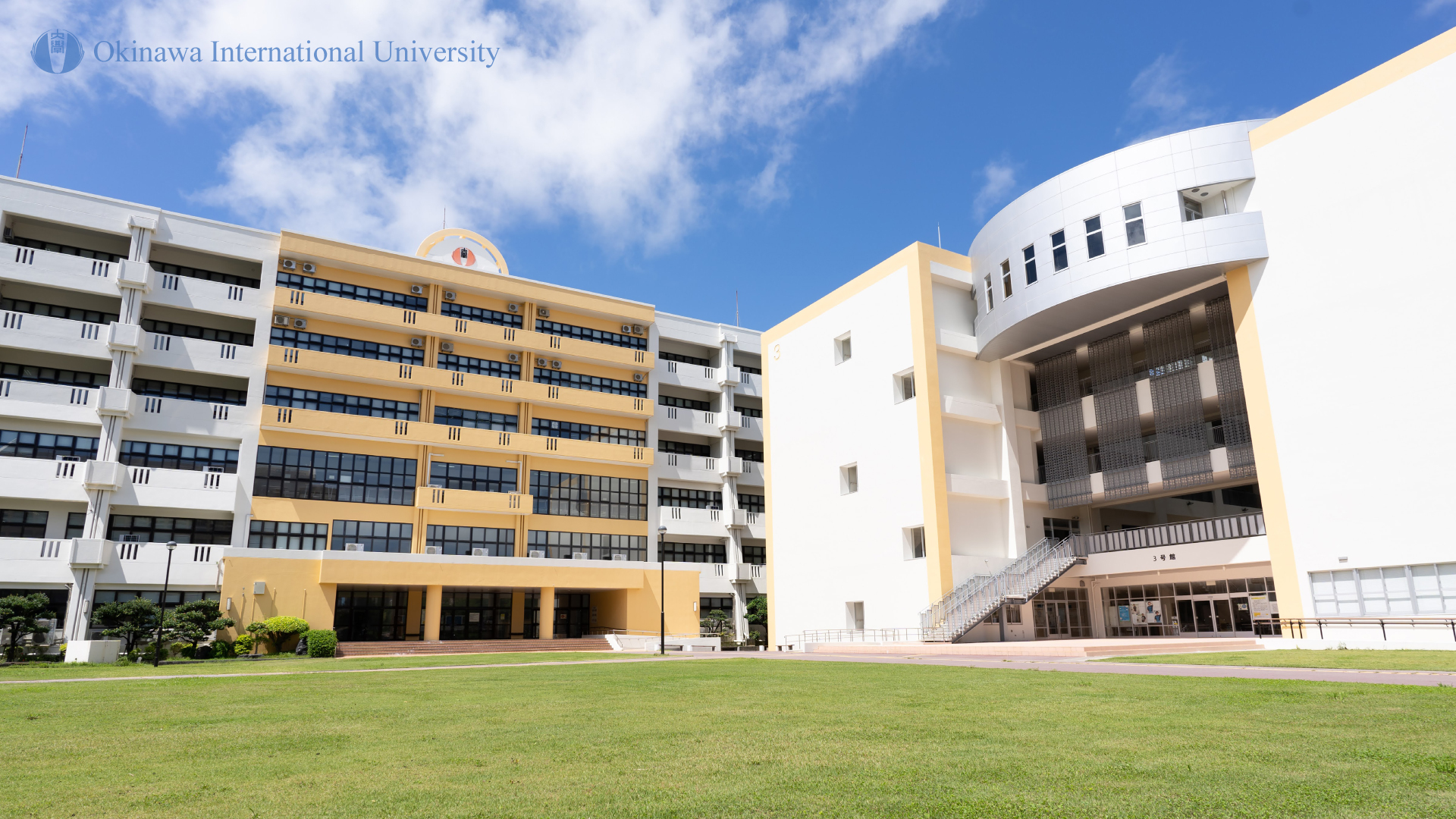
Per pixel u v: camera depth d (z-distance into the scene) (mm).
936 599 34625
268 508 40719
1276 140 29406
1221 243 29469
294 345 43438
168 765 7863
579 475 49781
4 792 6637
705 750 8117
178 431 39094
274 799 6289
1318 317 27688
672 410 53781
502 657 32750
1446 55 25266
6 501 35656
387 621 43844
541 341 49531
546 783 6648
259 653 37125
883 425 39219
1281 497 28266
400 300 47188
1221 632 33031
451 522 45375
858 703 12156
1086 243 32188
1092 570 36594
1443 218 25031
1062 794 5953
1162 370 34312
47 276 37406
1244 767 6711
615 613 48344
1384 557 25500
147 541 38156
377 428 43750
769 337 48750
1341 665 17156
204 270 42812
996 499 37438
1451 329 24641
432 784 6707
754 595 53750
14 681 20391
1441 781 6074
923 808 5648
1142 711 10352
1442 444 24562
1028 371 40875
